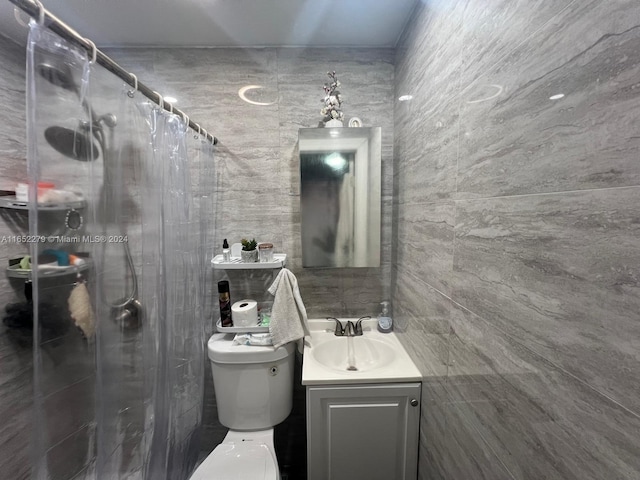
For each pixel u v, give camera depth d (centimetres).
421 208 104
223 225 145
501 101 57
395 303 142
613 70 34
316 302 150
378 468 111
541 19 46
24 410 108
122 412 85
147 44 133
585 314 39
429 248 97
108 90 72
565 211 41
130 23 118
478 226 66
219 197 144
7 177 107
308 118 140
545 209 45
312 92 139
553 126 43
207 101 138
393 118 140
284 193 144
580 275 39
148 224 89
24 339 108
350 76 139
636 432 32
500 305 58
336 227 136
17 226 108
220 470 104
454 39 77
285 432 154
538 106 47
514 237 53
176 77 137
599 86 36
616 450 34
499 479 58
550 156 44
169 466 106
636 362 32
